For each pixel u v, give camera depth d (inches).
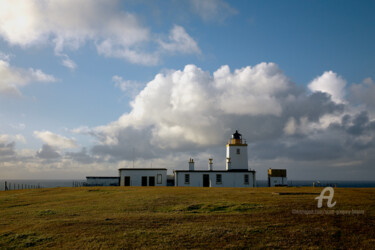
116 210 952.9
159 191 1400.1
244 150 2332.7
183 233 696.4
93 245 642.8
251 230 706.2
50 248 637.3
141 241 657.6
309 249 609.0
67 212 939.3
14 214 941.8
